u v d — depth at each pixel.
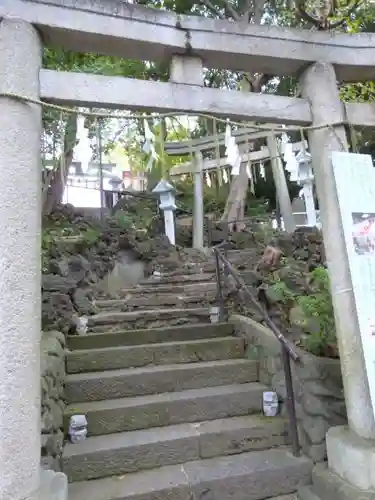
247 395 3.08
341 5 4.38
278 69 2.62
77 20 2.09
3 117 1.90
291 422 2.67
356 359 2.35
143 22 2.23
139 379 3.13
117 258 6.56
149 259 6.98
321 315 2.98
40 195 2.02
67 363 3.26
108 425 2.79
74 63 4.80
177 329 3.79
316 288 3.51
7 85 1.91
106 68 4.61
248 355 3.60
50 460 2.22
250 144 8.02
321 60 2.58
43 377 2.46
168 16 2.29
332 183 2.50
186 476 2.45
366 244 2.38
